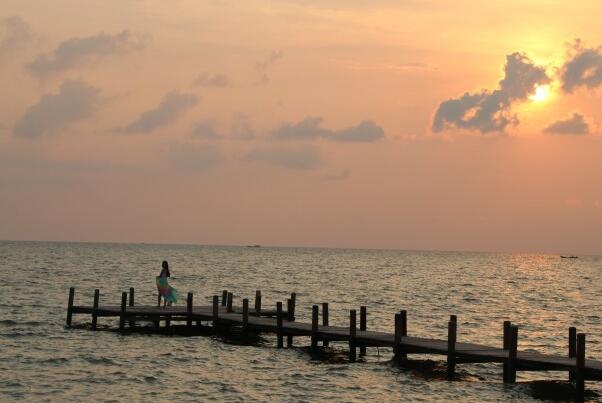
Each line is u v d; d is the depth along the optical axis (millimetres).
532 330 55688
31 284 88375
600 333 55250
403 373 34625
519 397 30562
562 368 29766
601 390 32219
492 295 94688
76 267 136000
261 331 44438
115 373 34094
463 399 30188
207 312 46469
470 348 33938
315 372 34844
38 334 44781
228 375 34125
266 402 29484
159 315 45594
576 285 126438
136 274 119125
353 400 29922
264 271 144000
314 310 38781
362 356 39125
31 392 30250
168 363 36594
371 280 121188
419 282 119312
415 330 52500
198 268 149875
